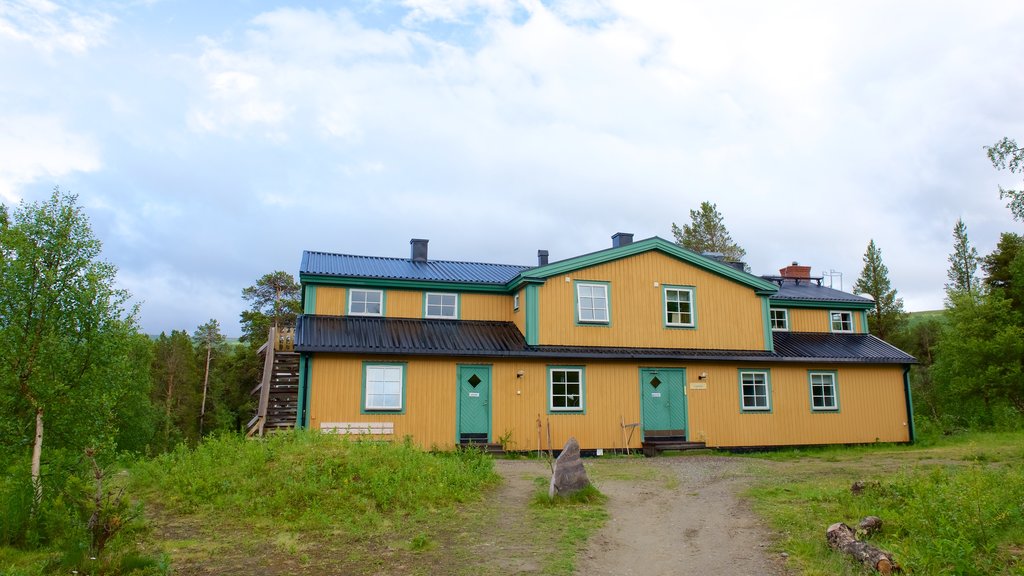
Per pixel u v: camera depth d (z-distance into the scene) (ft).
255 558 26.27
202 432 165.89
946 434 88.84
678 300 72.79
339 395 60.29
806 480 44.93
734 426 71.77
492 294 72.74
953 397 113.09
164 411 149.28
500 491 40.83
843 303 86.28
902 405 80.07
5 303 30.04
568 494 37.68
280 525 30.99
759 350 74.84
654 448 65.16
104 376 32.30
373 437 55.77
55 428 30.94
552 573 24.82
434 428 62.23
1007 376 97.66
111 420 34.27
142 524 29.96
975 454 59.16
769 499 37.86
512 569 25.21
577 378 67.41
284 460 39.65
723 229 158.51
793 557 26.32
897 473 43.62
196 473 37.88
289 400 64.44
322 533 29.86
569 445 39.42
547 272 67.92
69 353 30.99
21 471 28.96
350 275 67.87
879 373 79.87
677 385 70.49
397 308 69.56
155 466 41.09
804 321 85.87
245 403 157.28
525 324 67.36
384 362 62.08
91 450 26.73
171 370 160.04
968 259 161.27
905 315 161.79
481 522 32.60
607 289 70.28
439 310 71.00
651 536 30.96
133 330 33.63
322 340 60.64
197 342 178.60
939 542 23.58
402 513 33.73
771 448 72.74
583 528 31.68
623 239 76.43
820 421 75.61
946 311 111.75
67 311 31.27
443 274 74.13
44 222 31.40
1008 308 105.50
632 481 46.34
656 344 70.90
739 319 74.74
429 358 63.31
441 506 35.53
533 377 65.98
